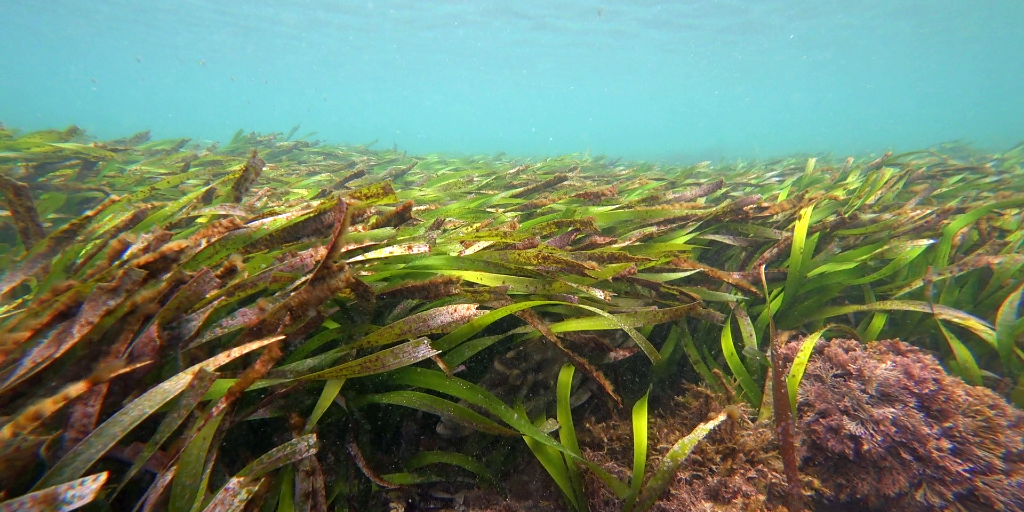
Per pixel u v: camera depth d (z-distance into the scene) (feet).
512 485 1.29
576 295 1.43
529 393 1.39
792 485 1.15
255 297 1.27
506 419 1.15
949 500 1.16
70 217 2.49
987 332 1.46
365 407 1.29
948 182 3.00
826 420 1.30
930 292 1.58
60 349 0.98
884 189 2.28
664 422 1.44
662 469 1.15
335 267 1.06
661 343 1.65
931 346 1.60
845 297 1.80
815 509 1.24
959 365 1.46
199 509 0.92
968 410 1.24
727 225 2.00
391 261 1.37
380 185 1.45
